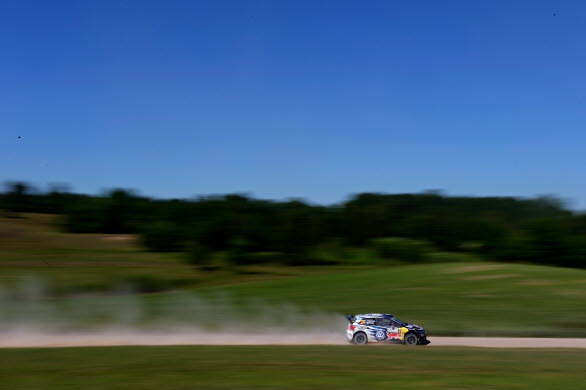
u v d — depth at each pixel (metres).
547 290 32.12
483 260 72.38
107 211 102.44
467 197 110.75
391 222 99.44
